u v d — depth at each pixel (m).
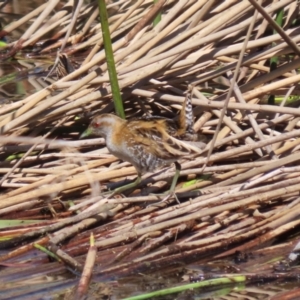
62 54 13.45
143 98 12.50
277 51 11.69
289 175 10.84
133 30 11.80
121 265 9.67
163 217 10.33
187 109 10.98
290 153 11.30
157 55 11.55
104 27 10.61
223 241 10.09
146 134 10.77
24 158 11.18
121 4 17.52
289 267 9.66
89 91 11.77
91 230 10.35
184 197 10.90
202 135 11.67
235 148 11.04
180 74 12.10
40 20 17.00
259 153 11.45
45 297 9.06
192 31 11.55
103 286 9.34
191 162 11.03
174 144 10.75
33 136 11.94
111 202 10.55
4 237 10.30
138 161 10.86
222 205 10.30
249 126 12.14
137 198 10.66
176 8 11.84
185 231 10.35
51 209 10.84
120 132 10.88
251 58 11.79
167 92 12.27
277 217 10.45
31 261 9.86
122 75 11.58
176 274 9.63
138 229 10.14
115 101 11.09
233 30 11.42
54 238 9.95
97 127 11.02
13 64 16.62
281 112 11.18
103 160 11.54
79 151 12.08
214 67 12.78
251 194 10.41
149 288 9.31
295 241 10.26
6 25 17.95
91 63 11.59
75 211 10.81
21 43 16.95
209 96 12.66
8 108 11.58
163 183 11.34
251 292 9.22
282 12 12.38
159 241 10.09
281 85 11.54
